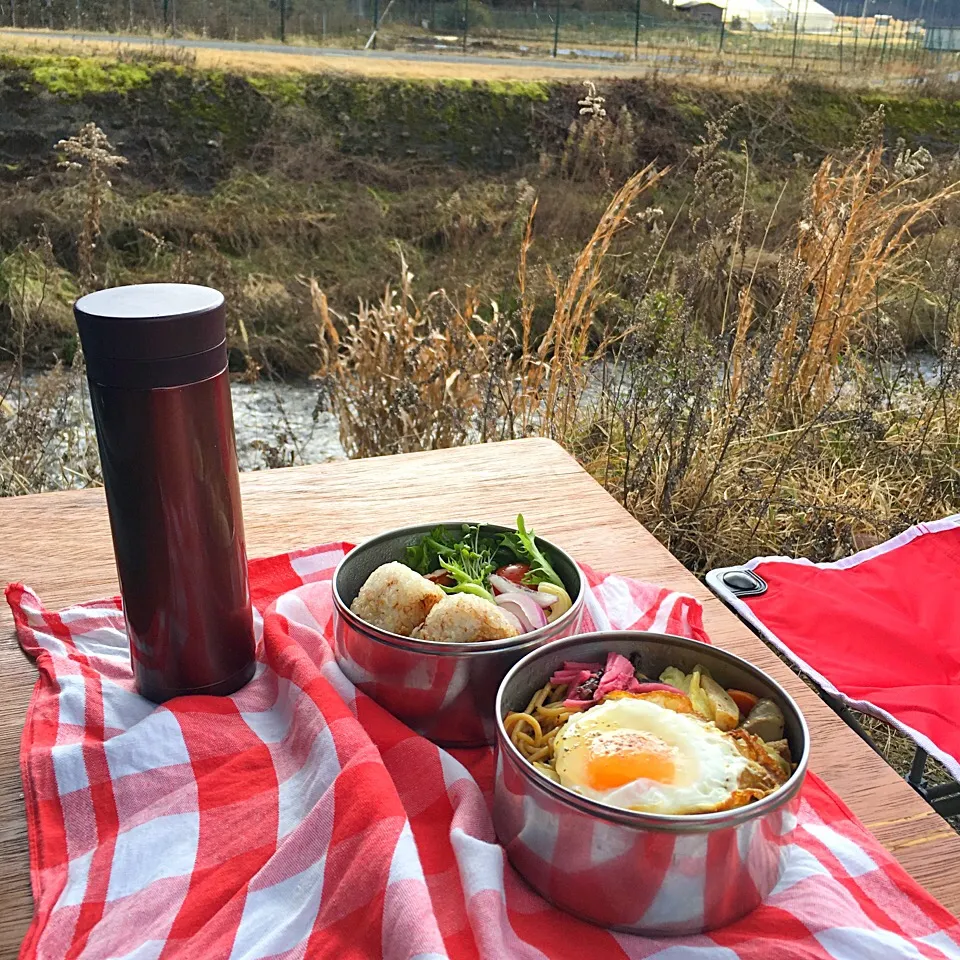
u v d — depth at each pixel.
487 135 10.54
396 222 8.98
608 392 3.13
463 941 0.67
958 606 1.33
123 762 0.84
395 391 3.19
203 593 0.89
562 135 10.60
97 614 1.07
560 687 0.83
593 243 3.05
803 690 0.98
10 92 9.41
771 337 2.99
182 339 0.79
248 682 0.96
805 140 10.77
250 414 5.46
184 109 9.77
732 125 10.72
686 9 13.98
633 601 1.11
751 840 0.65
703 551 2.69
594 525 1.33
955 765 1.02
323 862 0.71
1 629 1.07
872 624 1.24
